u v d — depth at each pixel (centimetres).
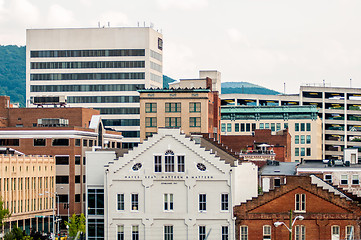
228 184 19150
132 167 19500
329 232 18675
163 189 19362
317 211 18738
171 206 19362
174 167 19350
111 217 19475
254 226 18938
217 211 19162
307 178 18788
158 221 19362
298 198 18812
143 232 19388
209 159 19238
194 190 19275
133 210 19438
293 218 18762
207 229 19188
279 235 18800
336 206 18688
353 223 18638
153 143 19412
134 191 19438
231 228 19050
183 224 19275
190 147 19300
